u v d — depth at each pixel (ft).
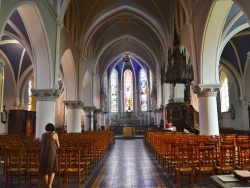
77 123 69.46
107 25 95.09
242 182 8.94
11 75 80.79
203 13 43.09
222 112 90.48
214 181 9.55
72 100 68.80
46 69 46.78
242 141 23.86
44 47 45.37
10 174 25.85
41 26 42.78
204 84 45.37
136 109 139.74
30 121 80.33
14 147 21.77
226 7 38.70
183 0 51.88
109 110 138.00
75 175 26.48
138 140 88.63
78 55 73.41
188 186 22.04
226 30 45.01
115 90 142.10
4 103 80.69
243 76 75.41
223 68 79.71
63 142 28.19
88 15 74.54
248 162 21.97
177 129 64.90
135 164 34.60
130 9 78.54
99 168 31.60
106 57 122.21
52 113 47.47
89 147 28.32
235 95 79.20
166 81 51.65
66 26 60.44
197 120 57.93
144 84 140.56
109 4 76.74
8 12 30.50
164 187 21.90
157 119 111.24
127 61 135.13
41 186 22.99
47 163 19.02
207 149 20.58
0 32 28.55
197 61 47.73
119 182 24.06
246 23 48.14
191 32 49.65
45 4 43.91
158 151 35.06
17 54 77.56
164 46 77.05
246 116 74.59
